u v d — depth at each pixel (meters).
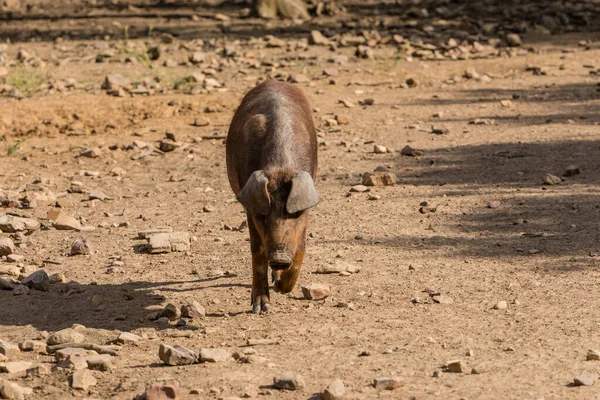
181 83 43.47
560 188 27.20
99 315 18.42
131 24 64.44
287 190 16.03
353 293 19.25
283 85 20.12
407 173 29.64
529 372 14.63
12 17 69.06
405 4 70.12
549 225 23.72
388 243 22.69
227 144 19.75
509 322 17.20
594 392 13.70
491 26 59.72
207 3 73.38
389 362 15.27
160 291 19.75
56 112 38.09
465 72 46.28
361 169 30.38
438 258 21.45
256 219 16.34
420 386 14.10
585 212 24.69
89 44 56.41
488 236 23.03
